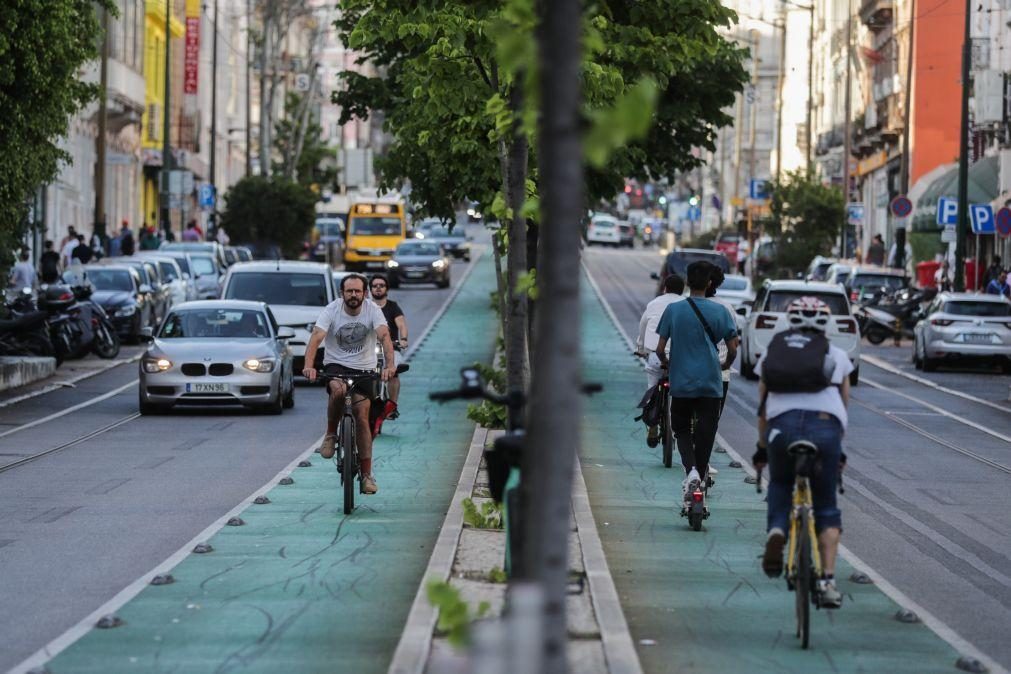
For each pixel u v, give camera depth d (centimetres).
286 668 1480
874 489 2934
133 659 1512
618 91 2394
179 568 1983
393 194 13088
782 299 5700
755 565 2052
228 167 16400
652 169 4775
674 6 2920
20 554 2105
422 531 2281
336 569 1978
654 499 2658
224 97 16125
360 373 2470
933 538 2364
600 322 8394
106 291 6656
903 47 11825
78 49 4344
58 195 9312
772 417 1617
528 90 978
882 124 12288
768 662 1532
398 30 2438
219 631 1631
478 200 4300
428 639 1499
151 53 12050
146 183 12525
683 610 1773
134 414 4222
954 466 3334
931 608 1836
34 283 6538
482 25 2331
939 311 6412
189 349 4212
